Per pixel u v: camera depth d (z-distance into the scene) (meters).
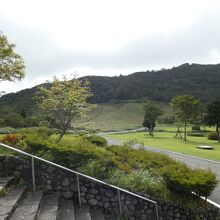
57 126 25.58
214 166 24.36
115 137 57.16
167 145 42.25
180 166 14.22
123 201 11.55
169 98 171.38
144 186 12.26
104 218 10.72
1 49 25.12
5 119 44.47
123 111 146.75
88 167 12.12
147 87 187.75
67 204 10.62
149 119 68.25
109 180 11.96
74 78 24.16
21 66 26.59
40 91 24.33
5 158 11.04
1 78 26.22
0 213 7.77
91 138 25.91
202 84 191.62
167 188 12.94
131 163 15.14
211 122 57.69
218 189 16.66
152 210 11.71
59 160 12.09
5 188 9.80
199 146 41.09
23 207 8.84
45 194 11.04
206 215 12.35
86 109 23.69
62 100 23.23
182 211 12.08
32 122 44.62
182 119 56.22
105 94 183.00
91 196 11.41
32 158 10.70
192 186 12.44
